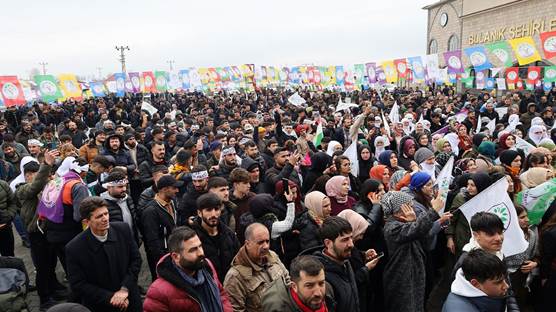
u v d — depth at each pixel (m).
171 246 3.14
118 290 4.05
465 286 2.98
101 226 3.93
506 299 3.05
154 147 7.72
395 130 10.52
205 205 4.08
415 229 4.02
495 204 4.70
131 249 4.27
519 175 6.24
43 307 5.73
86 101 26.75
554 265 4.29
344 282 3.51
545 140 8.02
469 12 37.06
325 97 24.56
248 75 22.08
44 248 5.71
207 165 8.49
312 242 4.53
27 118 16.58
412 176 5.23
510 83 17.08
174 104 26.30
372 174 6.82
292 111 18.92
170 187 5.04
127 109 22.75
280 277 3.22
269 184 6.28
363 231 4.29
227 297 3.43
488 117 14.21
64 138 9.50
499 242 3.56
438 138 9.60
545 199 5.13
